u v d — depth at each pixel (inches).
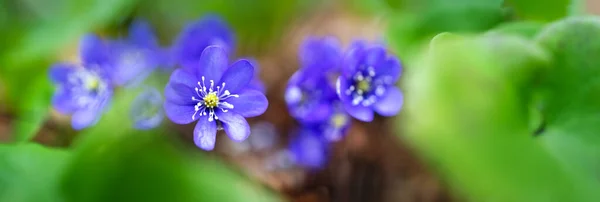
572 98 13.2
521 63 13.0
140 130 13.7
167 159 13.6
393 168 15.6
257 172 15.8
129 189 13.4
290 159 15.8
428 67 12.8
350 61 13.8
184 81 12.9
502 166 12.4
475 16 15.0
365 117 13.8
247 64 13.0
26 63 15.7
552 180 12.4
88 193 13.3
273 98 16.7
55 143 15.1
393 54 15.1
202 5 17.3
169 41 17.4
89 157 13.4
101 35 17.0
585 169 12.7
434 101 12.6
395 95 13.9
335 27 17.5
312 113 14.3
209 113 13.0
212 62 13.0
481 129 12.5
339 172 15.7
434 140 12.5
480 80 12.7
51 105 15.2
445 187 15.1
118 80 15.0
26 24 16.1
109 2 15.9
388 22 15.8
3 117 15.6
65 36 15.8
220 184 13.6
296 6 17.6
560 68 13.2
